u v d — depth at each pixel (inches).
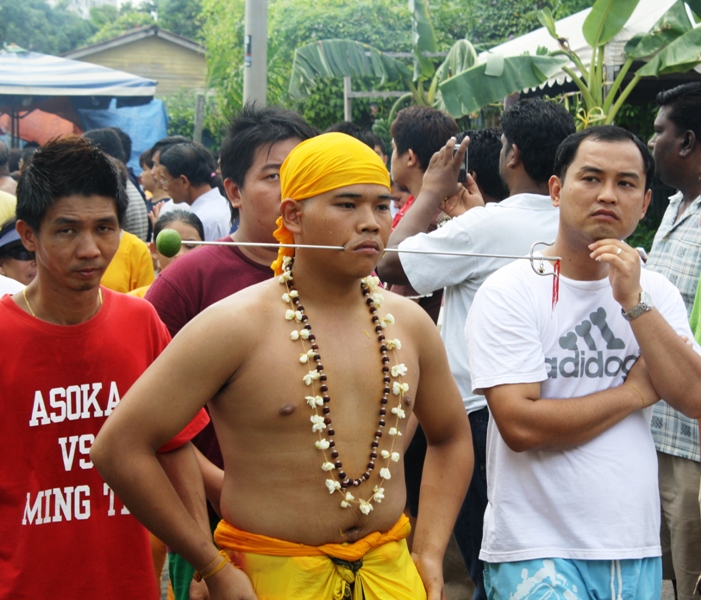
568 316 116.7
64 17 1636.3
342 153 88.0
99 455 87.6
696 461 151.4
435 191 164.9
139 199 305.0
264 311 90.0
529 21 609.9
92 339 104.6
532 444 111.2
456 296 153.5
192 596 101.3
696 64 316.8
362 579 89.1
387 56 420.5
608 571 112.0
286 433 88.1
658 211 386.3
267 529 88.0
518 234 147.1
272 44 686.5
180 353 87.0
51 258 99.7
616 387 115.0
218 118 889.5
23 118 702.5
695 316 146.8
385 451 91.2
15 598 99.3
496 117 490.9
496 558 115.6
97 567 102.7
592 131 115.6
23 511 100.6
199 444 124.2
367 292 96.1
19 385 101.0
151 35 1087.6
